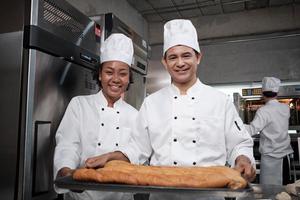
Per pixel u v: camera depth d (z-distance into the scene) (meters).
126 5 4.68
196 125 1.23
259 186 1.07
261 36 4.96
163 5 4.90
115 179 0.93
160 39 5.56
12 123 1.35
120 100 1.64
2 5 1.41
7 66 1.38
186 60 1.17
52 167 1.50
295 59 4.79
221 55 5.21
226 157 1.28
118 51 1.44
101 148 1.51
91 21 1.87
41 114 1.42
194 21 5.40
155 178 0.91
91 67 1.86
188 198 0.94
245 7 5.02
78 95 1.75
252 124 3.25
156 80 3.29
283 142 3.22
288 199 0.90
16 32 1.37
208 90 1.31
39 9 1.37
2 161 1.35
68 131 1.48
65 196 1.08
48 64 1.46
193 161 1.19
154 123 1.28
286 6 4.95
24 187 1.30
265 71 4.93
